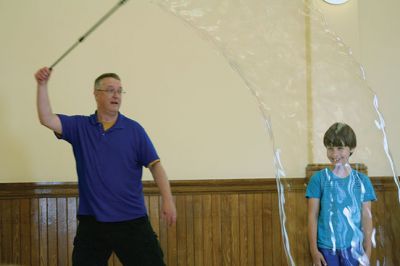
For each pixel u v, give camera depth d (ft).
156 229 16.21
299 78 12.15
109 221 11.32
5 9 15.78
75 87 16.17
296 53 12.31
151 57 16.85
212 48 17.37
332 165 10.18
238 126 17.47
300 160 11.55
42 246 15.39
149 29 16.87
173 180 16.63
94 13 16.47
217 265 16.67
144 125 16.66
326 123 11.66
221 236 16.78
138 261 11.43
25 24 15.89
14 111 15.66
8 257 15.14
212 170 17.15
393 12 19.89
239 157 17.43
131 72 16.66
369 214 9.96
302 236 10.91
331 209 9.87
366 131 11.13
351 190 9.95
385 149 10.80
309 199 10.09
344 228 9.77
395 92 19.58
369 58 19.48
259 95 12.34
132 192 11.53
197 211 16.65
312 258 10.37
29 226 15.33
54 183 15.55
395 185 10.64
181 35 17.12
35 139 15.76
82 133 11.64
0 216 15.14
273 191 17.31
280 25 12.51
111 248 11.63
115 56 16.55
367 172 10.68
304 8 12.53
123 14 16.66
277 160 11.62
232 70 17.49
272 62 12.40
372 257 9.93
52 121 11.51
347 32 18.54
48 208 15.49
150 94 16.78
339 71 11.93
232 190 16.96
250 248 16.97
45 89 11.51
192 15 12.97
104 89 11.61
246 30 12.66
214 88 17.34
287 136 11.81
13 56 15.75
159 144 16.78
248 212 17.04
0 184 15.15
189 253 16.48
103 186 11.38
